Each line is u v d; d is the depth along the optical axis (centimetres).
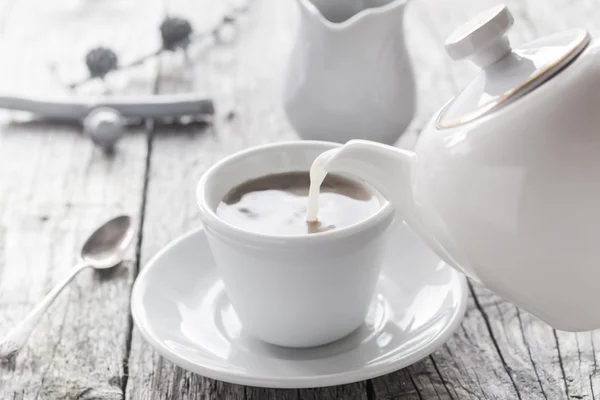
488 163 55
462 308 65
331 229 64
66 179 82
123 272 72
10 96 89
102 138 85
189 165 83
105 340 67
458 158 56
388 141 80
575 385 63
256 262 62
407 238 71
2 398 64
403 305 67
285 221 65
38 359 66
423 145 58
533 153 55
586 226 55
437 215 57
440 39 100
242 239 62
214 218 63
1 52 101
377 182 60
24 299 70
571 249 55
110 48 94
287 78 80
